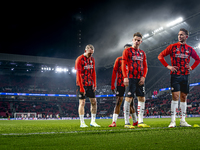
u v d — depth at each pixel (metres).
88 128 5.31
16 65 50.75
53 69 52.88
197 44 41.75
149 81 51.41
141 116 5.77
